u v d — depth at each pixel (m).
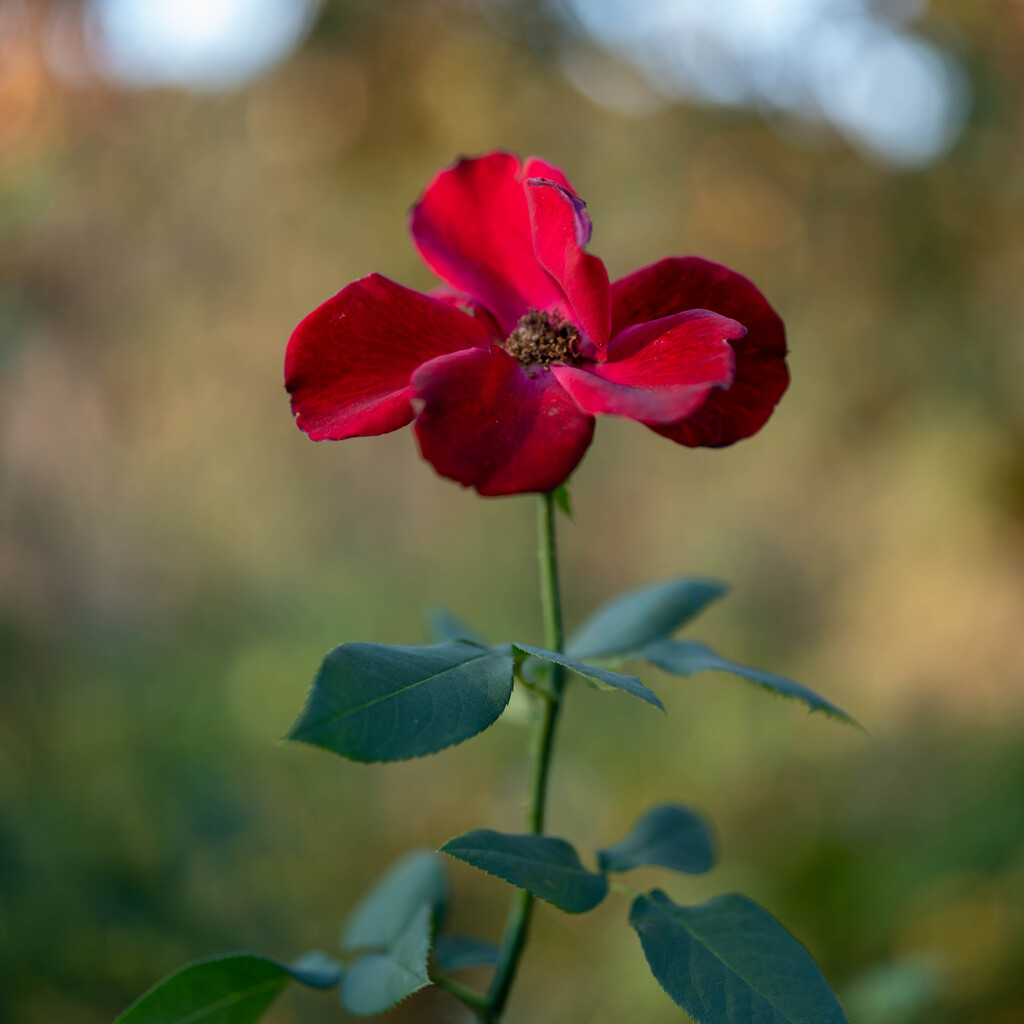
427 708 0.86
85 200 4.17
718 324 1.05
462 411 1.02
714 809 4.88
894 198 4.22
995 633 4.39
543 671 1.19
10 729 3.38
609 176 4.68
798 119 4.41
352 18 4.51
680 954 1.01
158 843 3.25
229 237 4.75
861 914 3.61
